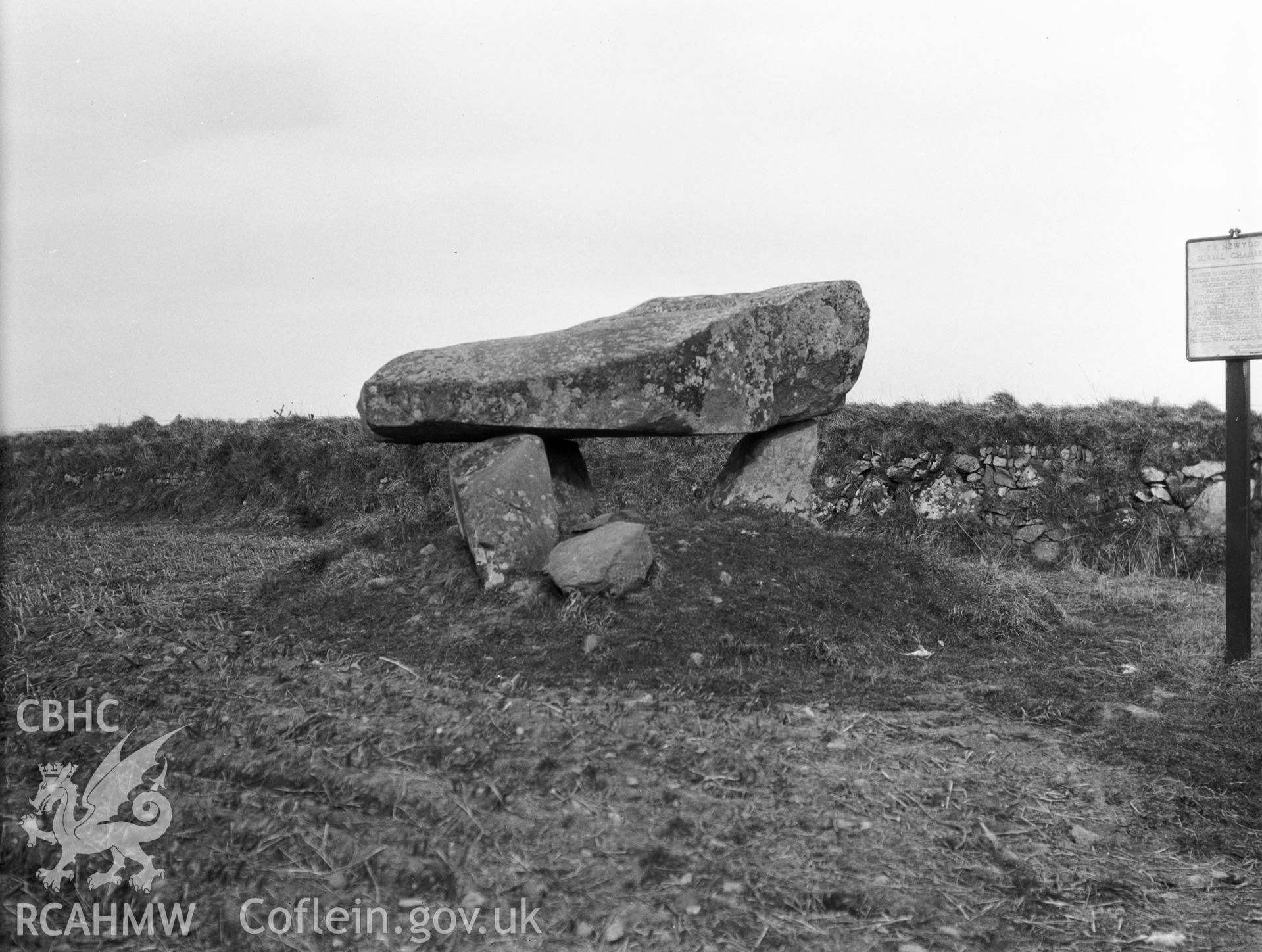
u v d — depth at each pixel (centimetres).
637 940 353
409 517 838
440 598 687
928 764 497
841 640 662
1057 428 1120
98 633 680
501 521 690
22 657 631
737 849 409
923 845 420
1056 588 924
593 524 762
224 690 567
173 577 891
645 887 383
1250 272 653
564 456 826
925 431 1159
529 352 734
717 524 766
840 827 428
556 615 648
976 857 414
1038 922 374
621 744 496
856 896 379
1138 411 1163
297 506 1316
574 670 595
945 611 732
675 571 691
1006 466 1125
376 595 708
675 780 463
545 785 453
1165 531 1057
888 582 745
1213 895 399
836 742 512
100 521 1404
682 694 570
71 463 1505
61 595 803
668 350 713
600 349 723
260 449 1408
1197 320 671
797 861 402
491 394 714
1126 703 595
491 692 562
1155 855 429
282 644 652
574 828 420
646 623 636
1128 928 372
